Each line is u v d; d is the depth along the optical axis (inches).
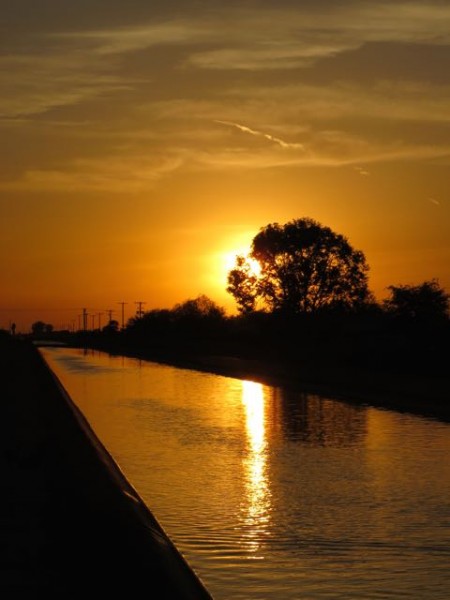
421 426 1243.2
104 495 708.0
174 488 801.6
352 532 644.7
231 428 1235.2
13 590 453.1
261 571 553.9
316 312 4013.3
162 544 571.8
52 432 1115.3
